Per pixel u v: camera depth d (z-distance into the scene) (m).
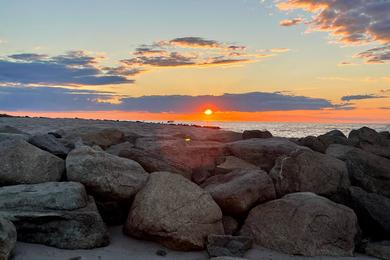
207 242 7.77
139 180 8.73
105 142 12.88
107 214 8.45
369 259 7.91
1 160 8.48
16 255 6.68
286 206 8.65
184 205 8.14
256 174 9.55
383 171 11.19
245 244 7.89
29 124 25.69
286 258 7.70
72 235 7.23
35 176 8.50
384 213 9.23
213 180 10.17
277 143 12.34
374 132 15.12
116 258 7.09
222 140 15.63
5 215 7.12
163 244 7.82
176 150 11.45
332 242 8.06
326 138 14.57
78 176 8.35
